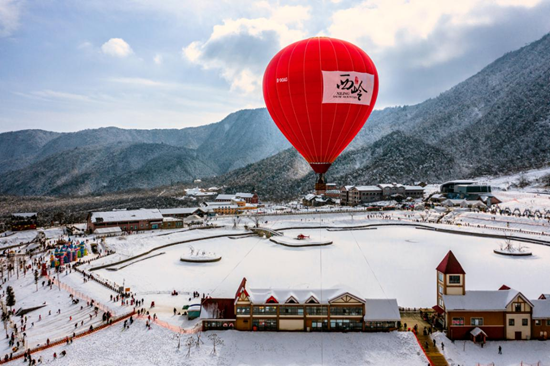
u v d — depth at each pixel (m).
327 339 59.28
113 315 69.69
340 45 64.25
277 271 102.31
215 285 90.69
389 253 121.56
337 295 62.28
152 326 64.19
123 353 56.84
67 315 72.56
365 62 65.31
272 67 67.25
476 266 103.88
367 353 55.56
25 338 63.09
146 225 161.25
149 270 105.50
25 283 92.94
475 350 55.53
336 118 65.00
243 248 133.50
